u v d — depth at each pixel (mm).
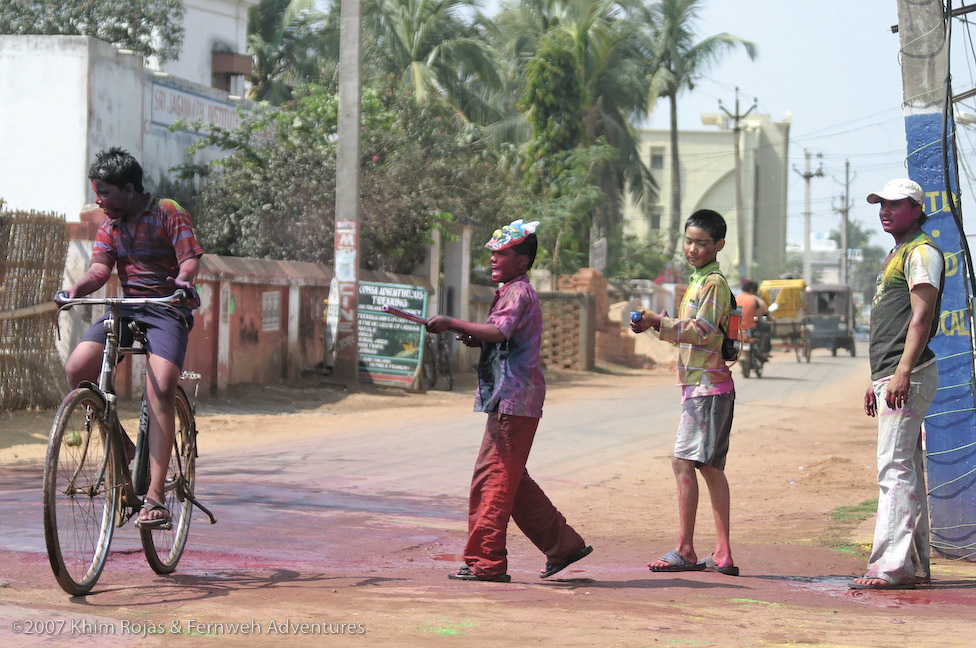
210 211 23234
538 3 46656
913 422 6191
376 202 24359
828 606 5574
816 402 21953
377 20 40812
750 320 29125
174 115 23188
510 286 6023
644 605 5391
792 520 9016
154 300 5344
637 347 39469
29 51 19484
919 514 6398
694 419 6656
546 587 5957
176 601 5027
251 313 19359
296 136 24406
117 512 5488
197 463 11633
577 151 36812
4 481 9852
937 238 7219
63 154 19438
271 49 41906
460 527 8375
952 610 5543
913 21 7316
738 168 64688
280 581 5746
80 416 5168
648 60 51031
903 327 6211
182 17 28250
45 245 14695
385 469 11570
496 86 43312
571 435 15273
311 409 18188
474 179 28094
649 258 52031
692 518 6758
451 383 23094
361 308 21703
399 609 4988
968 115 7445
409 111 27875
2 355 14141
